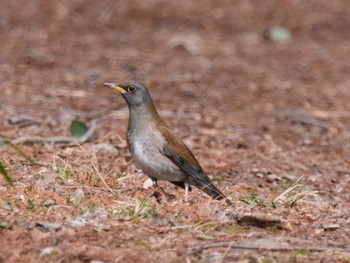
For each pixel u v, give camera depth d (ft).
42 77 67.72
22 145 47.60
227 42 82.43
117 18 86.28
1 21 82.99
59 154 45.11
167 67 72.59
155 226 32.86
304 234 34.04
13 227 31.68
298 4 93.71
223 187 42.78
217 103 64.03
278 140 56.29
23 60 71.82
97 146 47.34
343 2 94.99
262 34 85.56
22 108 58.95
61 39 79.25
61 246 30.09
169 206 35.58
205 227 32.99
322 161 52.19
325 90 69.26
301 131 58.54
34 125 54.70
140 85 38.27
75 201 35.55
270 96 66.64
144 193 38.01
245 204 37.96
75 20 84.94
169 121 58.80
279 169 49.08
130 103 38.29
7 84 64.90
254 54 78.95
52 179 39.19
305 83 71.05
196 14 88.99
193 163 38.34
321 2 94.48
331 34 86.94
